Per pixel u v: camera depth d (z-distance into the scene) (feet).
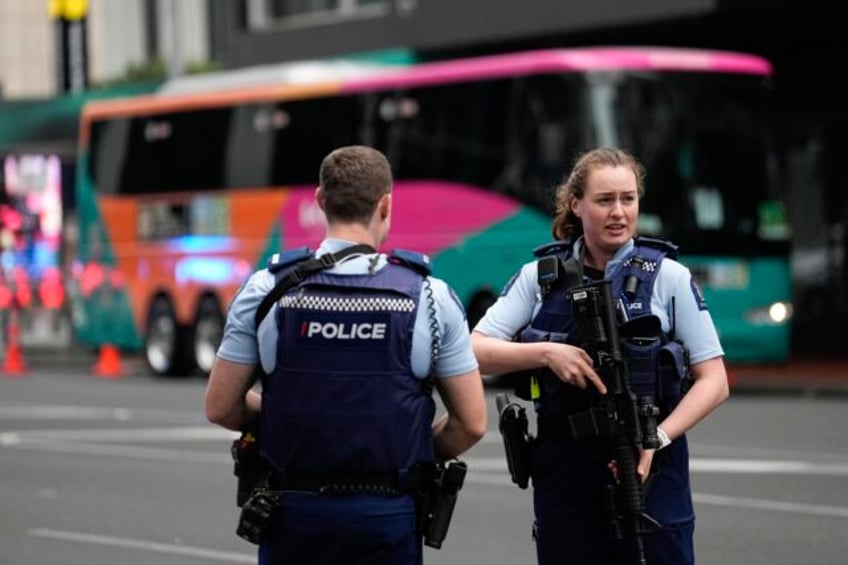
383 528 42.29
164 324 206.69
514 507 95.50
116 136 214.90
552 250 48.08
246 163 196.95
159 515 95.04
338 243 43.09
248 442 43.88
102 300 216.54
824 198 238.07
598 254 47.42
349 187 43.01
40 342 262.88
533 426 94.38
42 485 107.45
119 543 86.58
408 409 42.55
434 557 80.38
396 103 179.32
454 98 173.06
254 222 195.93
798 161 239.50
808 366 191.42
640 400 45.06
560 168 162.50
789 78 237.25
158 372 206.39
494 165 168.45
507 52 227.61
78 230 220.23
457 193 171.94
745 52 230.48
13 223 243.19
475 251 170.19
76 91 321.73
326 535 42.29
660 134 161.89
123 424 142.31
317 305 42.42
